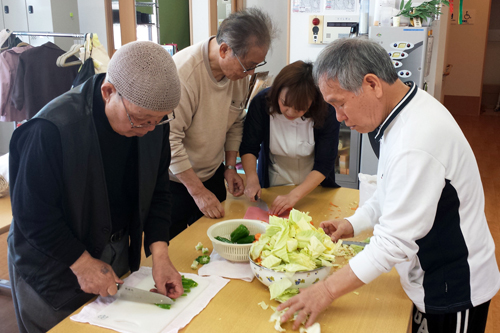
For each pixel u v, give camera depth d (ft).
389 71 3.59
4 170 7.06
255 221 5.07
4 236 10.73
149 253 4.89
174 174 6.09
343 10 12.66
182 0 17.04
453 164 3.54
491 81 33.63
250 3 15.11
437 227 3.79
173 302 3.83
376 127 3.84
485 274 3.93
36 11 14.02
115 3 13.79
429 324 4.25
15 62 11.64
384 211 3.65
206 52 5.94
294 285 3.88
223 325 3.61
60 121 3.62
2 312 8.25
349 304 3.93
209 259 4.71
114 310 3.79
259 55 5.49
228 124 6.86
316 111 5.97
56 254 3.71
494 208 13.94
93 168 3.89
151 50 3.36
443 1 11.01
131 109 3.46
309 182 6.39
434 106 3.64
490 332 7.82
